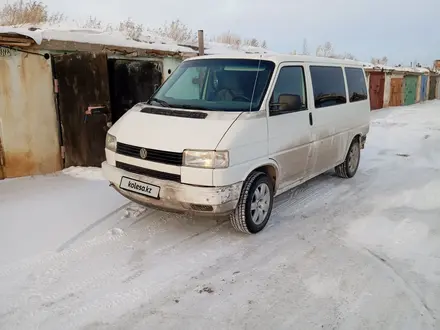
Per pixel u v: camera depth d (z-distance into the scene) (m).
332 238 4.36
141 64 8.37
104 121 7.07
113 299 3.17
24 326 2.83
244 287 3.37
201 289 3.34
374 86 21.95
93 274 3.52
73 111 6.79
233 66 4.79
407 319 2.97
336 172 6.79
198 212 3.90
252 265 3.75
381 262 3.82
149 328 2.84
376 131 12.73
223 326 2.87
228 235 4.39
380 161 8.27
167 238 4.28
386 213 5.11
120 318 2.95
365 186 6.36
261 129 4.20
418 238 4.35
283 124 4.56
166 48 8.73
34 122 6.49
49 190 5.69
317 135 5.30
